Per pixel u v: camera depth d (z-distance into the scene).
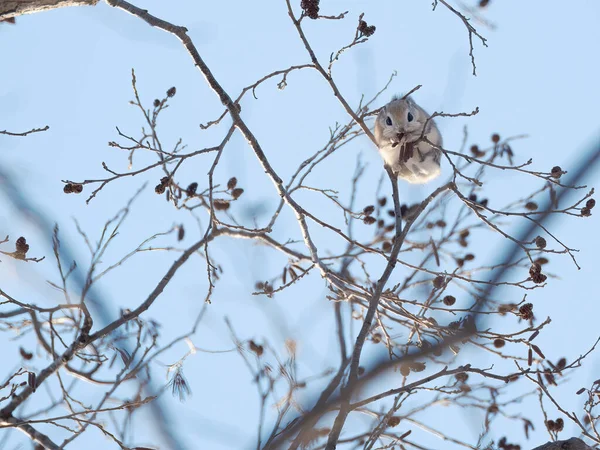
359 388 8.93
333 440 8.92
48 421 10.27
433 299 11.45
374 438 10.02
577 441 9.89
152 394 11.22
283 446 9.21
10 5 10.16
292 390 10.77
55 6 10.40
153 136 12.02
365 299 11.16
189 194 12.84
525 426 11.30
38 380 10.91
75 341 11.13
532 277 10.69
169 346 11.37
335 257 12.68
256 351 11.34
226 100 11.11
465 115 10.77
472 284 11.88
